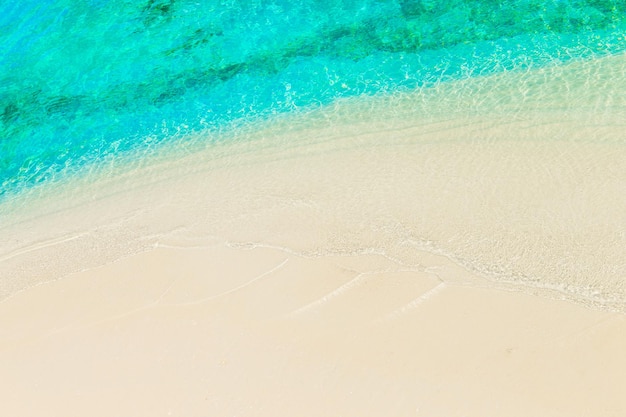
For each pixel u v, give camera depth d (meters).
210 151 11.40
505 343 7.57
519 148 10.41
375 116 11.52
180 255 9.35
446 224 9.37
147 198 10.62
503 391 7.14
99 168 11.39
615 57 11.86
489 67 12.15
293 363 7.63
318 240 9.35
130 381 7.66
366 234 9.38
